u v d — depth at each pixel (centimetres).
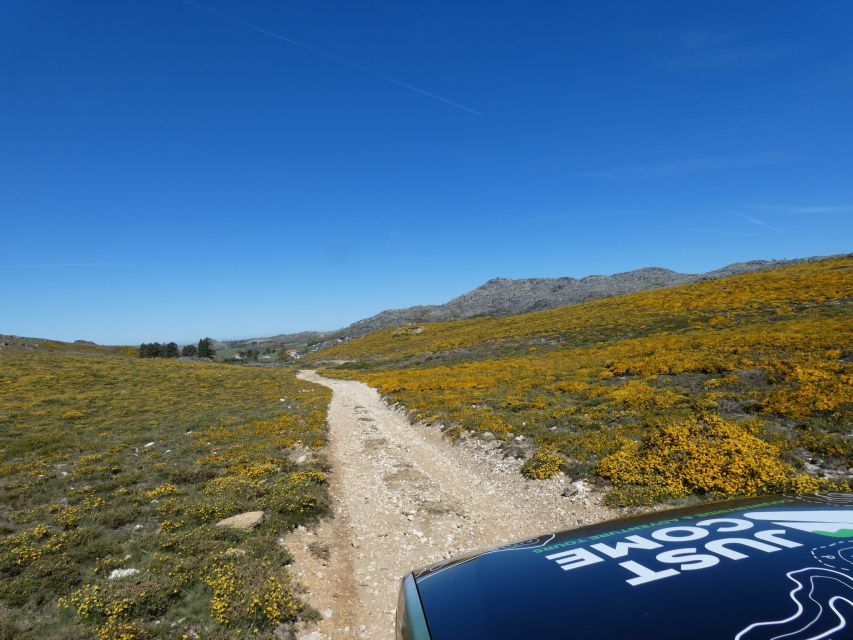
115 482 1517
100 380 4672
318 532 1186
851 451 1242
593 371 3134
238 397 4128
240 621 755
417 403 3048
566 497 1326
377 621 817
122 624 714
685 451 1395
